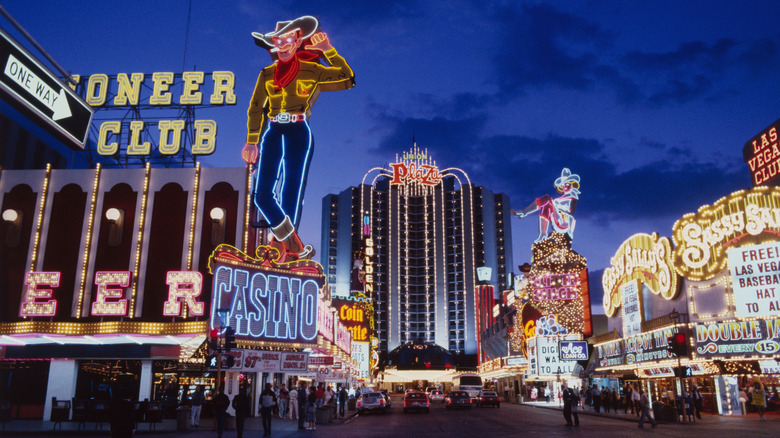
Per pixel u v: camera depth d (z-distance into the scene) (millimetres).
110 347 34938
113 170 38812
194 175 38594
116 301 35344
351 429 29500
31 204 38156
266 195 43219
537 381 76875
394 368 158500
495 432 27016
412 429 29281
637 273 46250
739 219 37000
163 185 38531
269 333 35062
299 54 49875
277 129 46938
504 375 86500
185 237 37438
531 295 67000
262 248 36656
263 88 49156
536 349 65375
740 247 36594
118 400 12922
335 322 48125
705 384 40500
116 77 45156
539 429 28672
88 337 33656
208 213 37969
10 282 36750
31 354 34812
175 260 37125
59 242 37500
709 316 37406
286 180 44969
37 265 37031
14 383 36000
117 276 35531
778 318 35156
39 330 33344
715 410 38875
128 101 44594
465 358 195000
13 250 37344
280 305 36031
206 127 43125
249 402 38875
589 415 41375
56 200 38250
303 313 37062
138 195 38344
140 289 36500
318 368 47500
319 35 50750
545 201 70000
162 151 42625
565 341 61812
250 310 34531
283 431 27844
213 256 33688
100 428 26594
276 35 50344
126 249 37312
